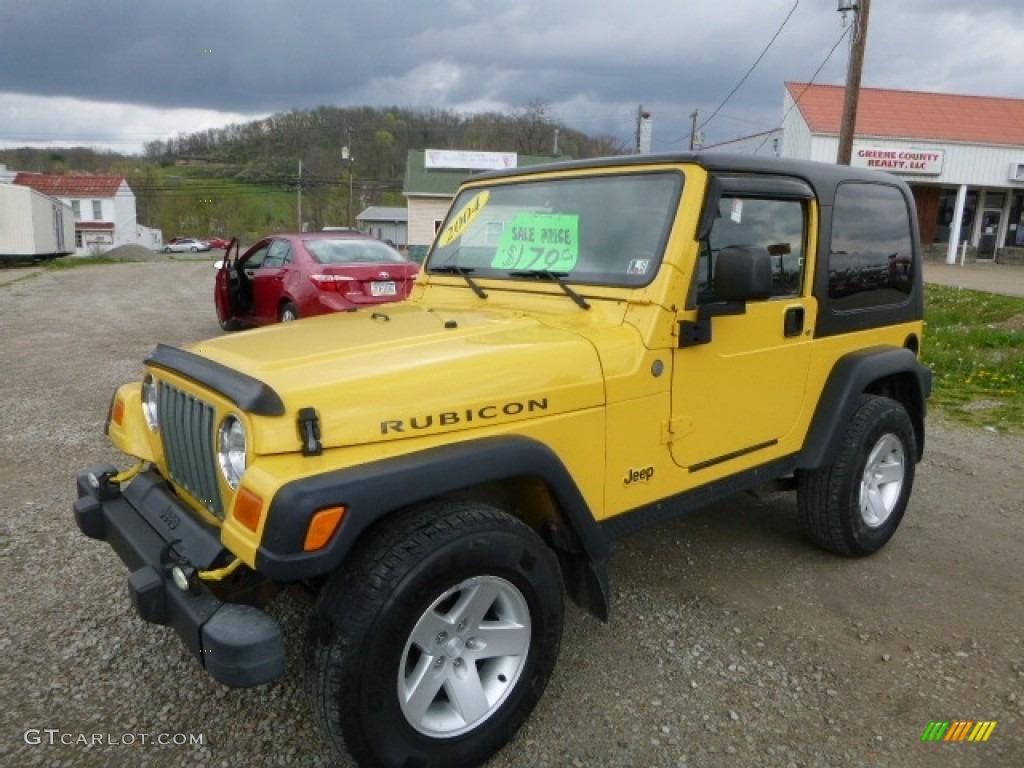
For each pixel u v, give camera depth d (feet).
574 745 8.59
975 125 87.51
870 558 13.47
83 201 204.44
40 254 104.88
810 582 12.50
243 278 33.06
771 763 8.38
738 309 10.13
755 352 10.86
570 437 8.82
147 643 10.31
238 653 6.87
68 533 13.53
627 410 9.33
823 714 9.21
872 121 85.66
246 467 7.23
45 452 17.95
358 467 7.13
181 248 195.93
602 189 10.61
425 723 7.72
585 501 8.74
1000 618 11.51
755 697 9.48
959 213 87.04
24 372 27.09
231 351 8.70
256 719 8.93
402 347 8.73
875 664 10.26
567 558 9.34
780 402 11.51
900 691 9.69
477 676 8.05
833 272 12.11
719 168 9.96
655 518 10.06
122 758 8.29
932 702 9.48
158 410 9.33
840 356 12.59
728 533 14.34
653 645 10.55
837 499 12.50
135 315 43.62
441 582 7.35
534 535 8.14
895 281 13.73
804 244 11.67
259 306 32.30
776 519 15.05
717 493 10.85
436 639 7.68
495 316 10.46
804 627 11.12
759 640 10.75
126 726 8.79
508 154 114.42
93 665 9.85
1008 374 29.01
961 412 24.35
